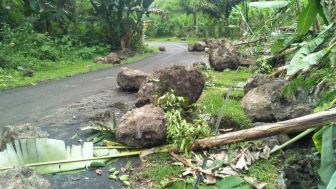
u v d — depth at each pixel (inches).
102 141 212.8
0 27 583.2
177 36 1589.6
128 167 182.4
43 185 148.7
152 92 250.8
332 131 144.2
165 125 201.2
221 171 171.3
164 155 191.9
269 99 225.9
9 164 168.7
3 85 362.9
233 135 187.8
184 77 242.7
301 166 170.4
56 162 177.2
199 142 192.2
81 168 179.9
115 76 452.4
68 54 596.1
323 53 185.8
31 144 177.5
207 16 1301.7
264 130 180.9
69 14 735.1
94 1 767.1
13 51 505.0
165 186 163.2
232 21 847.7
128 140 198.8
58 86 377.4
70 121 251.8
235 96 282.5
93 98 321.4
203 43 921.5
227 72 443.8
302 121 172.2
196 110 238.2
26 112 273.6
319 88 218.1
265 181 165.0
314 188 158.7
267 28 470.6
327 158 139.7
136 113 203.5
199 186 160.7
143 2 794.2
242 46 570.3
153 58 692.1
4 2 606.5
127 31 785.6
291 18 355.6
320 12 201.8
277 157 184.4
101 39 759.7
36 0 638.5
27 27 585.9
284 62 364.2
